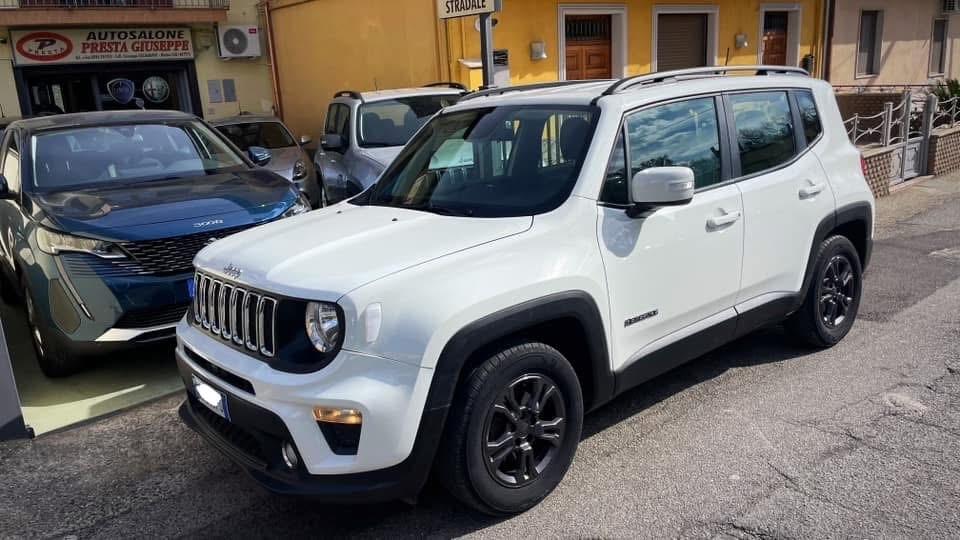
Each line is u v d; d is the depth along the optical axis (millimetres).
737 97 4414
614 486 3574
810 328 4973
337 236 3471
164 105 13891
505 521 3348
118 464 4086
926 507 3258
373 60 12305
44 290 4941
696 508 3354
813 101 4980
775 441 3916
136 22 12758
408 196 4141
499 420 3234
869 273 6965
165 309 5008
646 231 3709
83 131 6348
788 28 15953
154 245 4965
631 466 3752
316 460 2904
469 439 3078
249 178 6168
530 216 3480
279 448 3061
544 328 3439
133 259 4914
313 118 14055
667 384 4730
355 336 2857
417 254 3137
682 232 3883
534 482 3361
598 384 3588
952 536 3049
